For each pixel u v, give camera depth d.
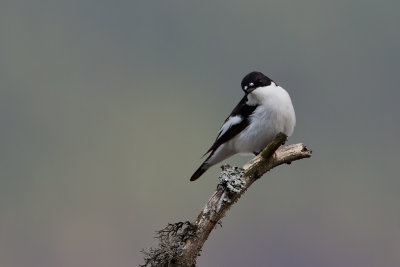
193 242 6.87
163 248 6.81
